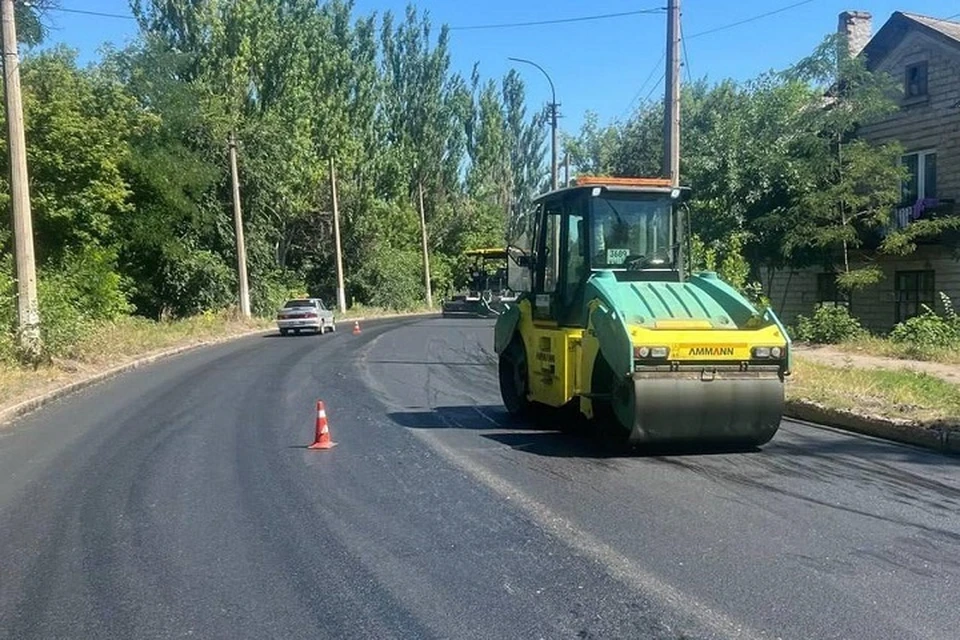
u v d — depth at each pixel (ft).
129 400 51.37
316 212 189.06
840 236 73.31
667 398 31.04
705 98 123.65
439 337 108.06
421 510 25.57
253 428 40.52
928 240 75.72
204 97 135.44
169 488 28.78
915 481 28.25
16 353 59.36
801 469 30.14
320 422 35.60
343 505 26.32
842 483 28.07
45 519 25.36
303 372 66.49
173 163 120.16
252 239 146.51
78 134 97.40
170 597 19.01
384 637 16.72
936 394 41.37
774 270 88.12
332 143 178.81
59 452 35.58
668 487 27.73
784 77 79.56
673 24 57.82
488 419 42.29
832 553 21.11
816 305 81.66
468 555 21.43
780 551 21.30
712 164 82.84
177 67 131.34
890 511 24.71
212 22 147.23
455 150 237.04
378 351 86.74
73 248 100.68
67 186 98.02
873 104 75.10
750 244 81.76
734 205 80.94
